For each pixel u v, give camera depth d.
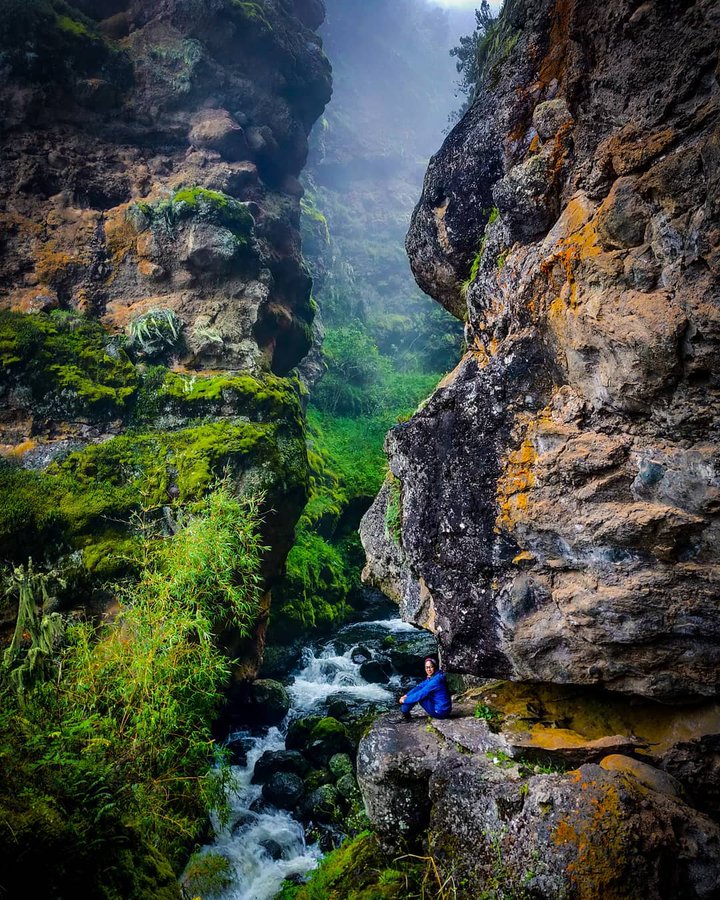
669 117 5.20
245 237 13.10
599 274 5.43
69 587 9.02
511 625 6.20
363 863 6.74
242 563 8.70
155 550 9.22
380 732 6.79
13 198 12.32
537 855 5.00
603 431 5.68
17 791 5.43
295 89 16.89
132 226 12.62
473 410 6.59
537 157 6.36
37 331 10.89
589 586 5.71
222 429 10.84
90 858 5.59
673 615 5.34
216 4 14.61
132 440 10.76
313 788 9.51
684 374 4.98
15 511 9.20
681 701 5.78
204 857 7.97
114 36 14.66
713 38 4.95
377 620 16.92
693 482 5.08
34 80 12.87
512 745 6.09
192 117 14.68
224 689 10.45
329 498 19.16
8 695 6.64
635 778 5.39
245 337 12.66
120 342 11.59
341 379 26.44
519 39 7.14
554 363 6.04
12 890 4.95
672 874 4.84
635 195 5.25
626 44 5.47
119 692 6.77
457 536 6.63
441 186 7.72
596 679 5.94
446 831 5.86
